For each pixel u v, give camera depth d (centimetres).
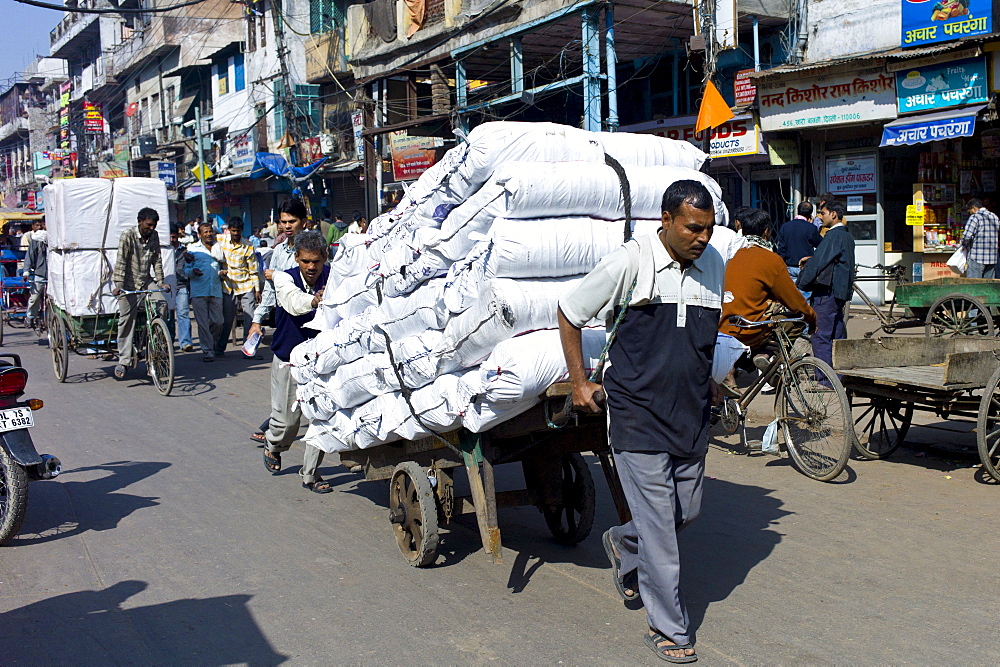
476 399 388
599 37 1517
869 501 549
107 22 4459
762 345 657
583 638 370
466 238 394
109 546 501
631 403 342
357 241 510
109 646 372
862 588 416
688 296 339
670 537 346
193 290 1196
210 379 1080
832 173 1459
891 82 1275
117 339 1059
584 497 478
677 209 325
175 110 3606
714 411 399
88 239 1030
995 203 1375
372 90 2173
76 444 755
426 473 463
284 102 2520
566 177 370
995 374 550
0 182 6500
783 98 1415
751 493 578
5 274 1902
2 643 376
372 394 488
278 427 627
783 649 356
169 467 679
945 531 489
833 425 599
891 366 654
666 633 349
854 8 1413
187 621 396
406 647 366
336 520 545
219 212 3403
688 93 1684
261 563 470
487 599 416
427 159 1953
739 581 431
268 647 369
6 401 502
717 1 1432
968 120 1191
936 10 1236
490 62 1873
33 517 557
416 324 432
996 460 598
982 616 382
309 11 2677
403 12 2056
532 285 371
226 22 3438
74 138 4897
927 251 1323
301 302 588
